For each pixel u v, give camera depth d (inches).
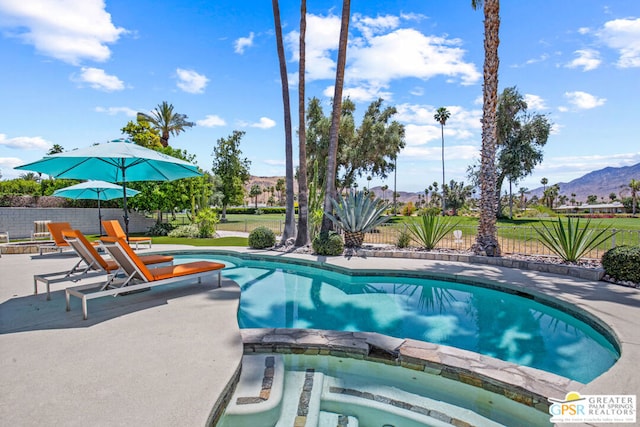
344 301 242.8
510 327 191.0
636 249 240.7
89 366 116.6
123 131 848.9
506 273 278.7
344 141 967.6
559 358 151.8
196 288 233.1
